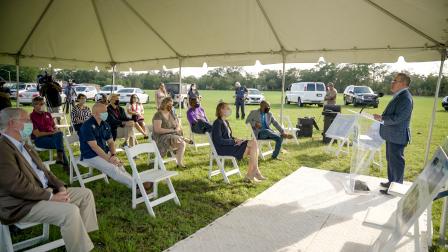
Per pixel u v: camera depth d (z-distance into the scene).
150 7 6.11
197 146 7.83
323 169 6.38
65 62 9.24
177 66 8.62
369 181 5.46
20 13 6.42
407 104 4.45
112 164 4.44
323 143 9.17
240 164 6.59
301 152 7.96
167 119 6.27
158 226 3.65
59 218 2.70
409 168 6.72
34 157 3.05
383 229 2.76
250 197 4.69
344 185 5.09
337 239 3.38
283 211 4.11
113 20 6.96
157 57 8.87
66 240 2.73
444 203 3.34
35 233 3.42
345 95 24.58
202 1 5.65
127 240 3.29
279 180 5.55
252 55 7.30
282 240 3.34
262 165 6.60
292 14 5.54
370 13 4.97
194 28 6.70
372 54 6.04
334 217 3.94
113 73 9.92
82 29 7.39
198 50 7.84
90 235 3.36
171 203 4.36
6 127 2.81
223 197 4.66
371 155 5.93
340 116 7.95
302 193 4.80
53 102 9.72
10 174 2.59
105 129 4.85
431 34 5.04
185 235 3.47
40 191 2.76
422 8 4.33
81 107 7.52
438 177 2.17
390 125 4.64
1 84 10.83
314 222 3.79
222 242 3.27
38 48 8.26
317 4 5.09
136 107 8.72
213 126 5.45
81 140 4.55
